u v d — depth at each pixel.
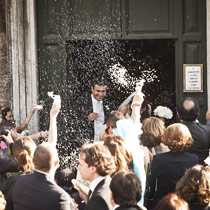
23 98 6.64
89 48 7.12
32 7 6.59
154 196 3.96
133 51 9.77
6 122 5.96
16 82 6.62
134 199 2.92
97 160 3.28
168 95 9.85
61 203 3.29
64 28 6.77
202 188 3.01
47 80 6.82
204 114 6.66
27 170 3.72
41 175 3.38
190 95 6.70
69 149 6.82
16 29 6.58
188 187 3.04
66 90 6.80
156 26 6.73
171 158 3.88
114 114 4.73
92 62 7.16
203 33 6.62
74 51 7.09
